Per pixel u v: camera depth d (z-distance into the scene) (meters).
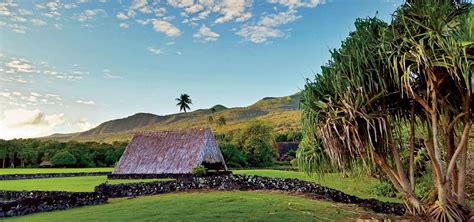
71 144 72.88
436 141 9.45
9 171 46.34
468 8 9.18
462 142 9.68
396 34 9.38
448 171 9.62
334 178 24.11
